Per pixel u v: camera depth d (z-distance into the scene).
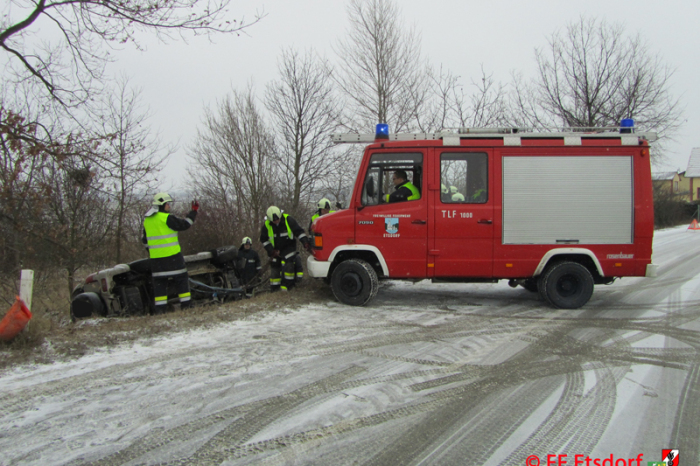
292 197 15.47
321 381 4.00
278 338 5.25
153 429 3.14
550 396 3.75
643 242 6.54
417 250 6.74
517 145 6.59
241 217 11.69
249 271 8.56
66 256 8.30
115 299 6.44
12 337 4.62
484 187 6.64
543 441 3.05
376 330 5.63
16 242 7.21
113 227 9.56
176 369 4.24
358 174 6.88
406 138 7.07
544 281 6.76
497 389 3.88
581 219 6.57
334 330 5.61
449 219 6.67
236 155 14.86
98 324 5.64
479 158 6.64
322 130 15.69
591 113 16.91
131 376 4.05
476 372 4.26
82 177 7.59
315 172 15.88
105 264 9.43
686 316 6.43
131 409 3.43
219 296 7.48
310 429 3.17
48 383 3.87
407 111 14.32
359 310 6.72
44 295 8.45
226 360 4.50
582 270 6.64
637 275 6.57
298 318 6.21
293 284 8.27
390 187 6.86
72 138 7.00
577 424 3.28
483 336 5.42
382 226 6.79
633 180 6.54
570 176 6.56
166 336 5.26
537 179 6.59
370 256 7.08
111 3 7.24
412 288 8.67
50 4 7.37
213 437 3.05
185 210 10.78
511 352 4.84
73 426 3.17
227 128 15.02
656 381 4.07
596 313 6.59
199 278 7.73
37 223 7.32
